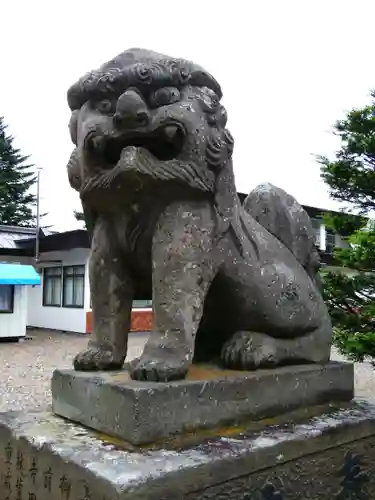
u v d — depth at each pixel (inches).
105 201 49.8
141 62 47.4
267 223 63.2
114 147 48.1
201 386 45.3
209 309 56.2
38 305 403.2
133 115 45.0
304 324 58.4
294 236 63.7
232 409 47.5
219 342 59.8
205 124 48.7
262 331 56.4
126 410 42.1
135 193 47.5
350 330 131.6
